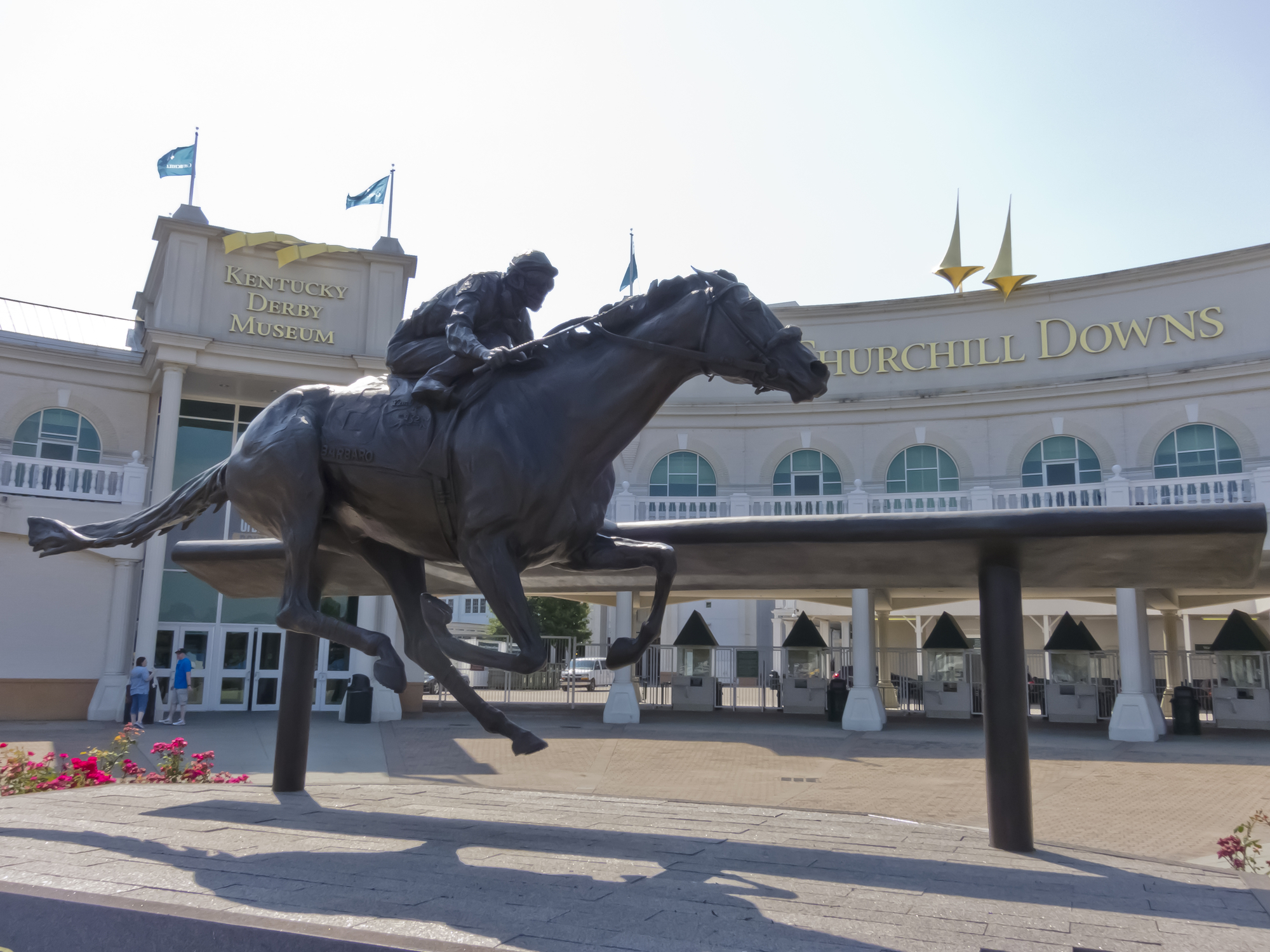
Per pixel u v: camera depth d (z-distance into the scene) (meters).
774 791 12.12
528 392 4.52
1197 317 22.72
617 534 5.47
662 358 4.45
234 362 22.89
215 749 15.38
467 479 4.41
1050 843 5.41
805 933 3.08
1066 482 23.50
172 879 3.63
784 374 4.31
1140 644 19.98
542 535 4.45
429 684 30.67
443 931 2.98
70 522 21.09
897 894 3.71
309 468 4.86
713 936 3.01
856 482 23.89
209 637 23.30
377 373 24.06
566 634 49.66
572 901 3.42
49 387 22.97
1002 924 3.26
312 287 24.52
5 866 3.82
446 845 4.51
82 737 17.09
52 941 3.28
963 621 35.94
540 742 4.66
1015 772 5.25
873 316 25.98
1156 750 17.25
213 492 5.66
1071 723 23.45
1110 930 3.20
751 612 45.88
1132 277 23.52
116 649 21.23
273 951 2.91
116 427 23.61
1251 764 15.31
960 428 24.75
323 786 7.10
